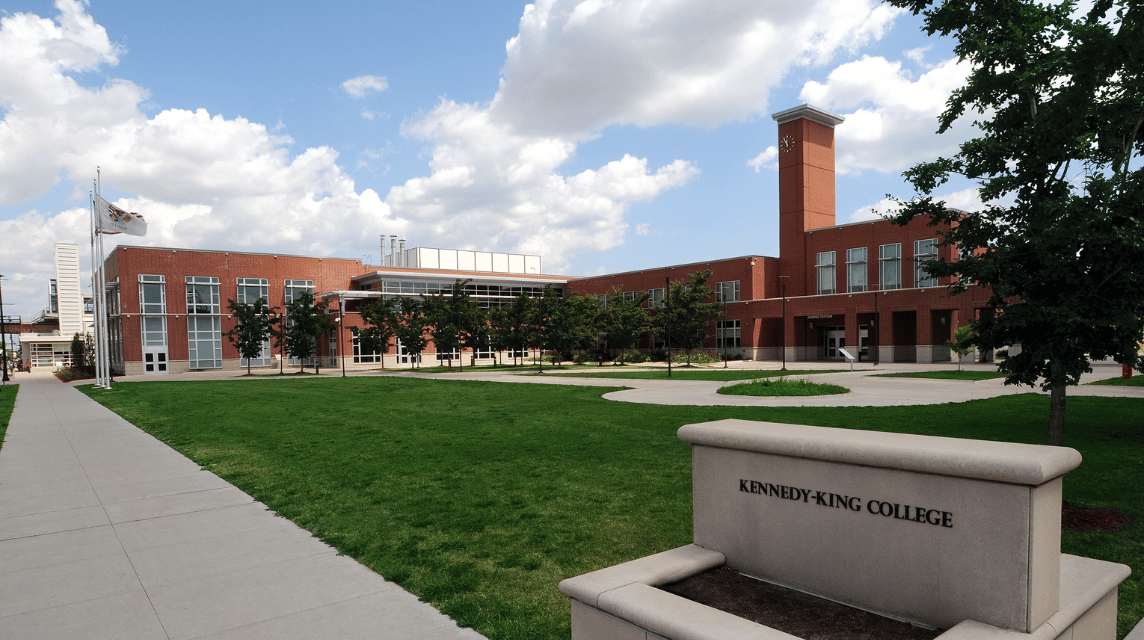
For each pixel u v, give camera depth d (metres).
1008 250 6.85
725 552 3.99
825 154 63.22
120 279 57.47
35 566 6.26
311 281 68.19
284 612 4.96
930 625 3.05
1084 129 7.24
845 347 53.44
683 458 10.66
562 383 32.00
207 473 10.78
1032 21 7.31
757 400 20.38
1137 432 11.66
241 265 63.69
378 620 4.77
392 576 5.62
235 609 5.05
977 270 7.11
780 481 3.69
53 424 19.08
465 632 4.52
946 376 31.06
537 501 8.05
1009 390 22.06
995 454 2.83
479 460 10.98
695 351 66.25
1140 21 6.09
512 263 97.69
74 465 11.97
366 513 7.79
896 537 3.18
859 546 3.32
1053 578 2.90
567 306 58.91
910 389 23.33
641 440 12.61
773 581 3.72
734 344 63.00
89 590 5.57
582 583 3.51
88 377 55.47
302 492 9.02
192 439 14.80
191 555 6.45
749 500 3.86
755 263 61.91
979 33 7.58
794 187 61.78
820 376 32.66
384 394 26.50
